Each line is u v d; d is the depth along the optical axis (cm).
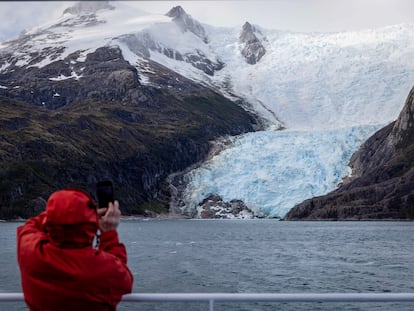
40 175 17762
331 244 8369
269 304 2738
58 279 416
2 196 16450
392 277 4319
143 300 512
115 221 450
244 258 6016
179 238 9950
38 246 421
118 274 434
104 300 431
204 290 3684
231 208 19150
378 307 2648
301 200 18375
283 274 4556
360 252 6875
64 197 424
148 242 8850
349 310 2611
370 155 19438
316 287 3834
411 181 16962
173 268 4962
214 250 7212
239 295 521
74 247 422
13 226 13825
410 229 12538
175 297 516
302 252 6919
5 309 2373
